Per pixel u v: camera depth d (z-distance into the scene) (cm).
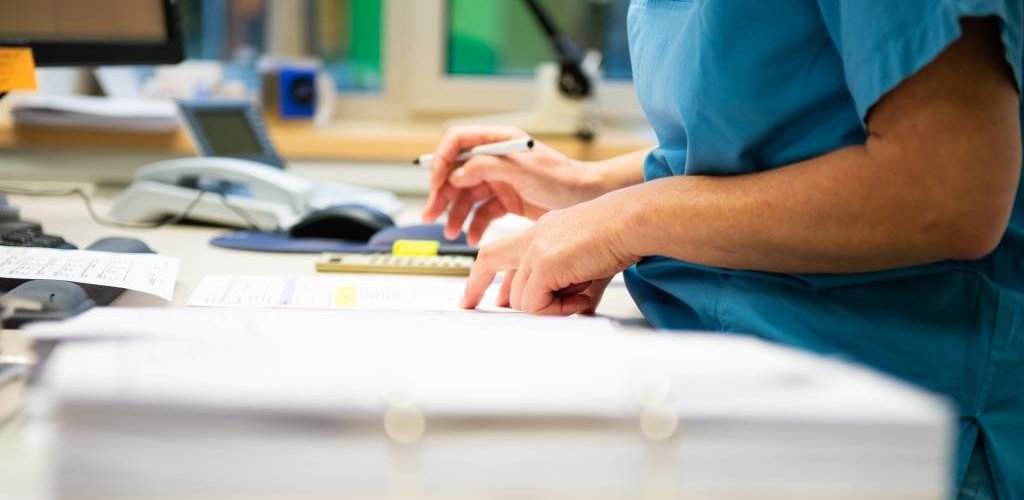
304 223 121
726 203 65
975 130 56
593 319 62
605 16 241
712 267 71
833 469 35
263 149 162
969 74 55
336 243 119
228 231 128
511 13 239
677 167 77
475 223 111
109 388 34
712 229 65
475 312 78
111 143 190
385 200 148
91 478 34
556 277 71
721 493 35
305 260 108
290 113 215
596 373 36
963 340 65
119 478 34
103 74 202
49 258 84
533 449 34
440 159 109
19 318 65
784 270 66
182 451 34
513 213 111
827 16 61
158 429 34
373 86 245
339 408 34
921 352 65
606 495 34
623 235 69
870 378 37
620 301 91
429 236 117
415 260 102
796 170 63
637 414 34
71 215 135
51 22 114
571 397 34
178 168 136
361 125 231
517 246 77
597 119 219
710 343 41
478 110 242
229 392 34
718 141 68
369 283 91
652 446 34
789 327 67
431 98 241
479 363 36
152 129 190
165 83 207
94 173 195
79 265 82
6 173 193
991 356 65
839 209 60
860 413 35
